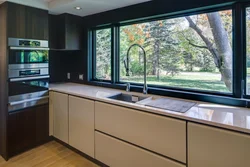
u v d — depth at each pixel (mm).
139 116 1793
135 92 2520
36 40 2621
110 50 2947
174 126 1568
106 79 3066
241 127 1246
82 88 2857
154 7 2301
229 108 1721
